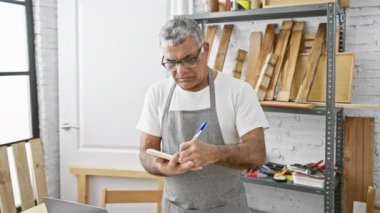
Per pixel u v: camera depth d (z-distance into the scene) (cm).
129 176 267
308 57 217
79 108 275
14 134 266
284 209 253
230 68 260
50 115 281
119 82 267
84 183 272
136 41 262
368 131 216
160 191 201
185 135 148
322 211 241
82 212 116
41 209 201
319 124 236
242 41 254
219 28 260
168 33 129
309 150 241
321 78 213
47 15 274
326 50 204
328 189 198
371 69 220
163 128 154
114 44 265
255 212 261
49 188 281
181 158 121
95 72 270
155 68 261
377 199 224
